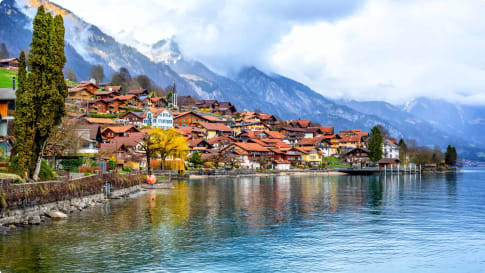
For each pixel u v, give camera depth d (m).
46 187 50.56
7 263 33.88
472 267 35.84
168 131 142.38
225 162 180.62
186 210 62.34
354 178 167.00
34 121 55.09
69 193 57.09
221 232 46.94
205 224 51.44
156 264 34.94
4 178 43.41
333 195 88.56
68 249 38.22
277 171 188.62
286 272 33.78
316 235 46.06
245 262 36.03
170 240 42.81
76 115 187.75
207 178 151.50
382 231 48.53
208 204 69.88
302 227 50.38
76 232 44.44
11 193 43.59
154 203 69.94
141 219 53.72
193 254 37.97
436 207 69.25
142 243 41.34
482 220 56.06
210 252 38.75
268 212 61.75
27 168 54.34
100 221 51.06
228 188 104.12
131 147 138.75
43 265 33.69
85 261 35.09
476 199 82.06
